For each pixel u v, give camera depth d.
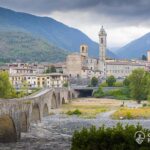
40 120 167.12
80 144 54.44
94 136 54.31
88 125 154.50
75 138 54.97
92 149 53.75
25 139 112.62
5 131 107.25
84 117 192.50
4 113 99.69
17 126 110.00
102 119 182.50
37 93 197.62
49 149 96.00
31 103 138.50
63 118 186.75
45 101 192.00
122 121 172.00
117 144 53.31
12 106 106.19
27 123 127.88
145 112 197.00
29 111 131.38
